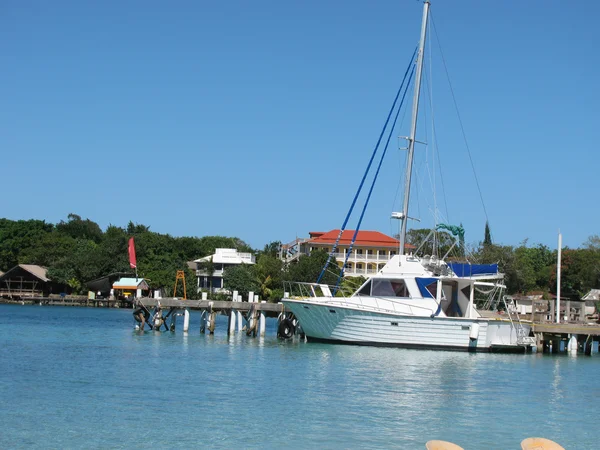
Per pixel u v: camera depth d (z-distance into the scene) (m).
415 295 36.44
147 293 95.56
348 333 36.81
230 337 43.34
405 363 31.39
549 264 107.50
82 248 105.56
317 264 74.19
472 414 21.45
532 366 33.12
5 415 19.52
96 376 26.34
